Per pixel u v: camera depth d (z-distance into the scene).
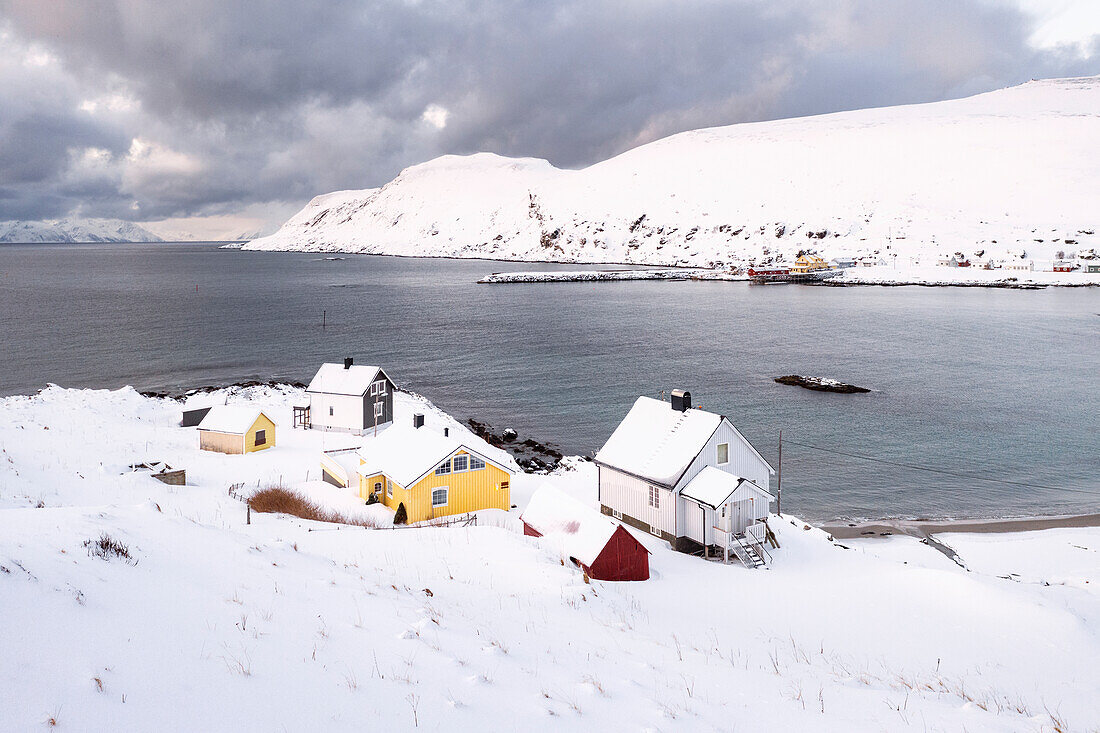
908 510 39.22
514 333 110.62
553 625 13.95
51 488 27.16
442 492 30.23
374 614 11.84
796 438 53.34
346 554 17.89
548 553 22.61
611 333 110.06
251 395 59.78
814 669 15.12
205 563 12.82
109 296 170.38
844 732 9.91
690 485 28.72
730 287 191.75
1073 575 28.67
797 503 40.44
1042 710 14.21
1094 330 105.81
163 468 32.44
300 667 8.89
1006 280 174.50
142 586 10.52
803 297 162.25
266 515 24.95
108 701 7.16
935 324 114.75
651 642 14.37
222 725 7.19
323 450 41.53
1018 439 52.72
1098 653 19.06
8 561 9.73
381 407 48.12
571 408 63.81
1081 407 62.00
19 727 6.37
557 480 40.47
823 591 23.77
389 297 171.25
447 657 10.20
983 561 31.23
